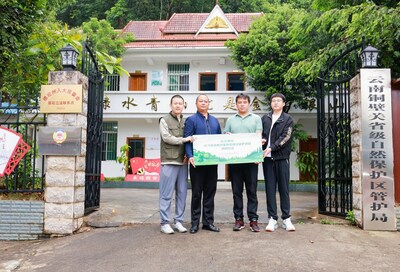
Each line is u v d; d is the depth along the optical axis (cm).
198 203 450
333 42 823
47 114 495
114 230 473
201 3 2170
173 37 1575
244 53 1287
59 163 483
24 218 484
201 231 450
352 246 391
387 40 636
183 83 1543
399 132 492
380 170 460
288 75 883
